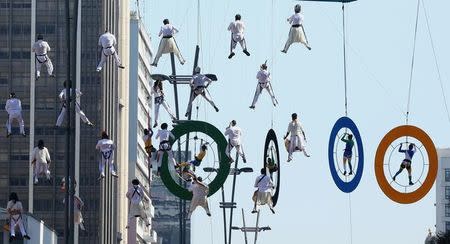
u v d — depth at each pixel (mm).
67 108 94312
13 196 124500
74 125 94062
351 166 86688
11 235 124938
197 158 96750
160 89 103375
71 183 93188
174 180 96812
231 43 104250
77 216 123312
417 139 83375
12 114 121000
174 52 105062
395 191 83812
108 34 111625
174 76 104125
